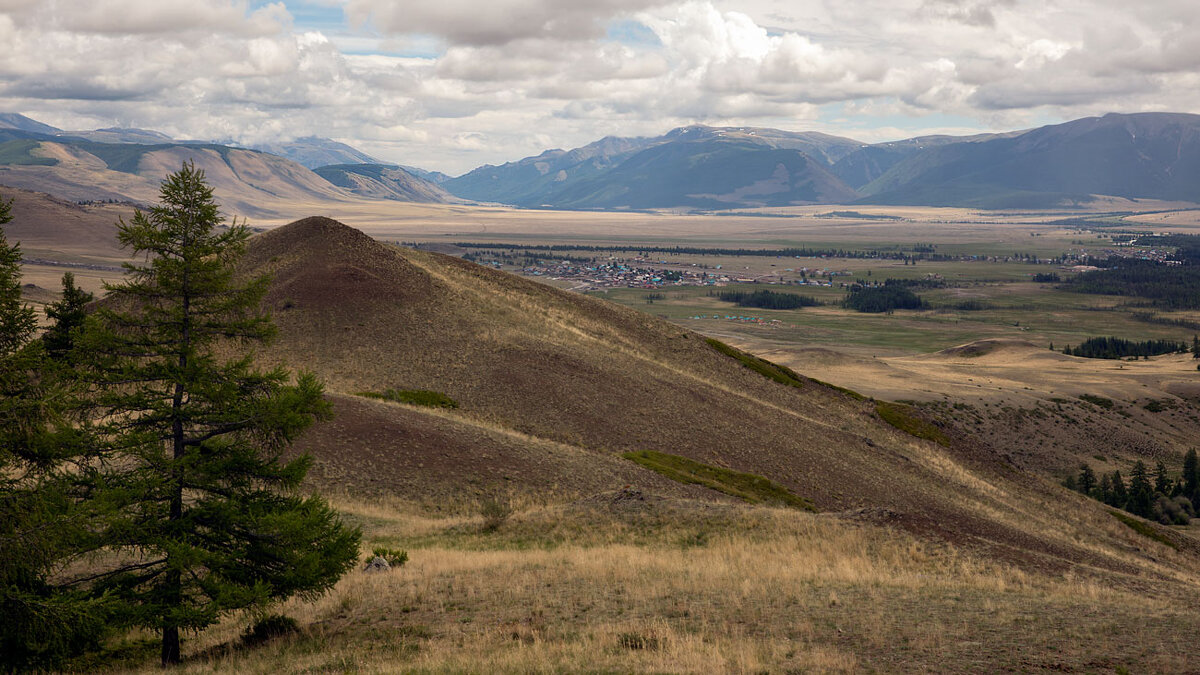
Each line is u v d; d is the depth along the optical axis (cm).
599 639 2131
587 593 2697
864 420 11094
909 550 3625
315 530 2238
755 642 2114
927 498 7581
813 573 3092
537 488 5416
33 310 2184
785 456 7888
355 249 10881
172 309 2245
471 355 8556
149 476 2120
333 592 2809
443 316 9525
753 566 3228
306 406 2305
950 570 3369
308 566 2172
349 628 2405
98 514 1980
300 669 1970
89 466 2119
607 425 7631
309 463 2350
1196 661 1961
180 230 2269
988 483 9512
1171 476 16688
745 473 7025
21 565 1819
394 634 2297
